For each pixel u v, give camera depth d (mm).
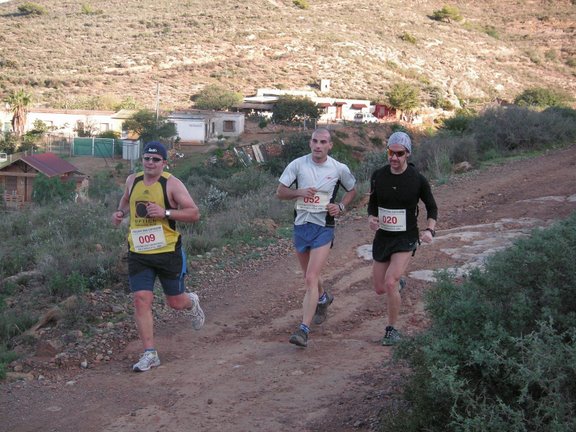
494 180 14891
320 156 6504
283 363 6000
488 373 3795
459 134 21547
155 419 5016
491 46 110938
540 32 122375
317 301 6438
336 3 122250
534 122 20281
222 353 6391
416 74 92812
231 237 11406
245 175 19938
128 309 7703
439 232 10617
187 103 75562
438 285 4703
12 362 6379
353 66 90688
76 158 55406
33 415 5195
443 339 4031
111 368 6188
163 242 6082
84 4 119875
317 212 6555
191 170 39844
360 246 10188
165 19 106000
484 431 3430
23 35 96750
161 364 6188
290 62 89938
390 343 6250
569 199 12219
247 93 80500
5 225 15188
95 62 87812
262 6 112688
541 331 3631
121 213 6281
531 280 4195
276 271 9211
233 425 4855
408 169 6234
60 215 13672
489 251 9195
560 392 3492
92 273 9125
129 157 54125
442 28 115812
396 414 4410
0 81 78312
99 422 5020
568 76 104312
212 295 8359
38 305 8203
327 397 5195
